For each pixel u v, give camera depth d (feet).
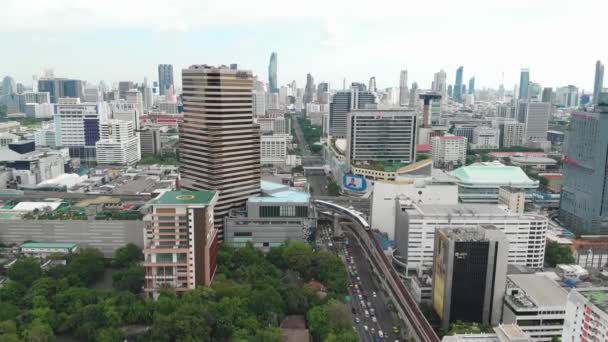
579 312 629.51
